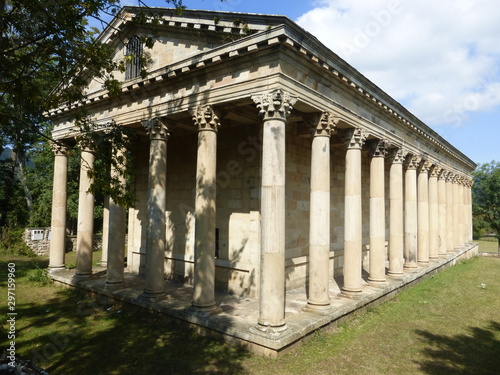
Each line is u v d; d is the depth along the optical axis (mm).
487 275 23547
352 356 10133
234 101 11469
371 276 16281
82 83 9719
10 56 9109
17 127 9945
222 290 15898
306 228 17500
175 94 13133
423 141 22000
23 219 36281
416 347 10914
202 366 9352
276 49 10227
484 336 11977
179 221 18141
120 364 9531
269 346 9789
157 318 12852
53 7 7941
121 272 15523
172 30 13727
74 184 36219
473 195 49188
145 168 19906
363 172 23234
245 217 15438
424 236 22297
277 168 10422
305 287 16672
